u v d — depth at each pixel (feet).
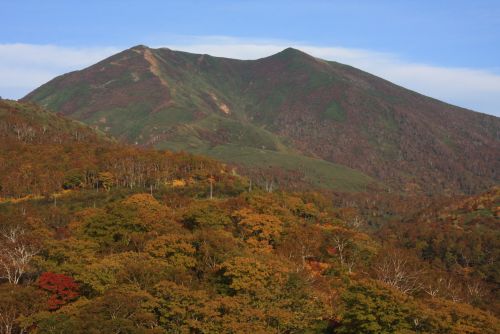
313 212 387.75
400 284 261.24
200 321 169.89
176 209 345.51
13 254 216.54
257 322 171.12
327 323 189.06
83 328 155.84
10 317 164.25
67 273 192.34
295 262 257.34
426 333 173.27
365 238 326.44
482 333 175.42
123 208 274.57
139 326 163.32
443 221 637.30
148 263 201.46
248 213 307.17
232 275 197.88
